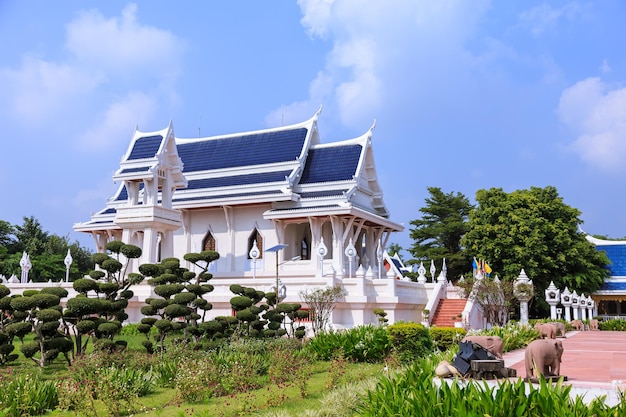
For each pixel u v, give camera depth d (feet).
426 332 72.38
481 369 37.47
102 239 166.09
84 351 65.21
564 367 51.90
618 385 32.73
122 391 45.78
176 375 53.83
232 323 80.07
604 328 154.61
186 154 166.91
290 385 54.49
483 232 167.43
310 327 103.24
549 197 176.35
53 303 63.52
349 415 38.45
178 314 71.10
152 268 76.79
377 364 68.18
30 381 45.47
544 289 164.86
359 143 152.66
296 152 152.15
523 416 25.07
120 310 70.44
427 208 214.90
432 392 27.81
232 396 48.57
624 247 189.47
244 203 144.66
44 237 236.22
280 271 139.85
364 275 107.55
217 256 85.40
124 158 129.59
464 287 120.06
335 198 140.36
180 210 154.20
